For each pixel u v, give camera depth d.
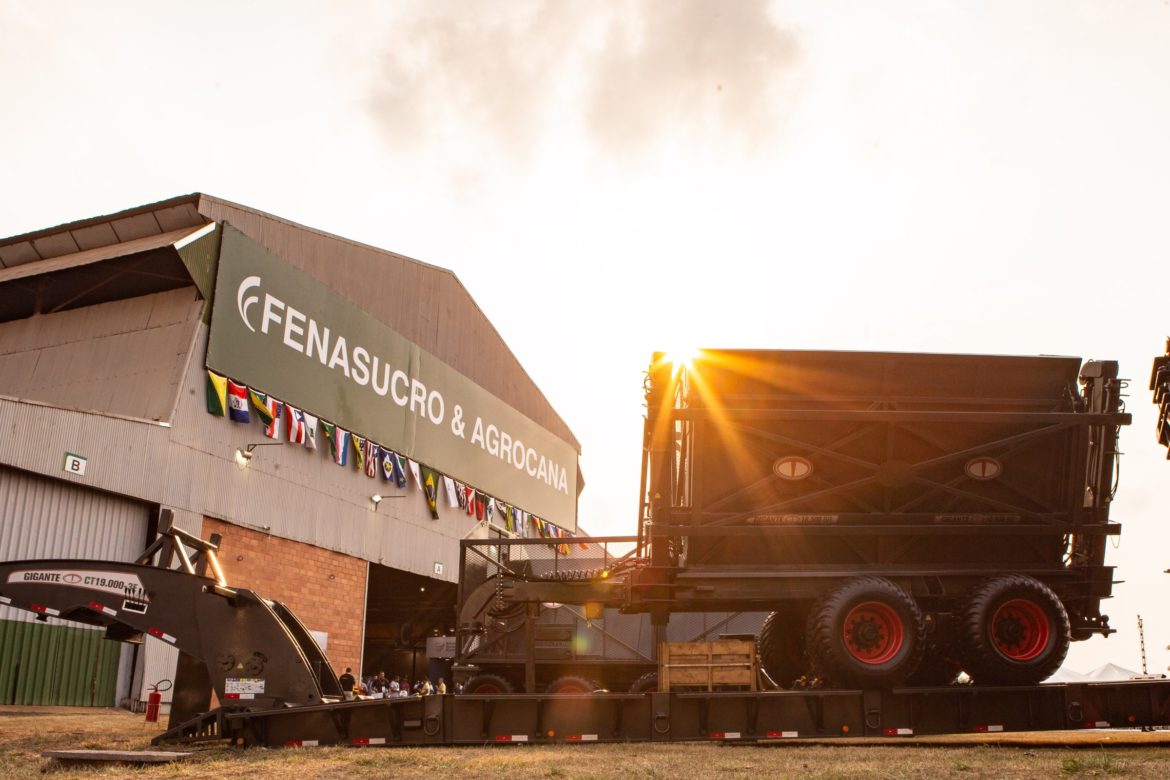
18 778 8.30
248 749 10.87
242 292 31.66
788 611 14.45
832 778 7.74
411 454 41.84
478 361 49.78
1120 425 12.80
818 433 13.06
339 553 35.75
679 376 13.41
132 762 9.44
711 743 11.68
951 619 13.07
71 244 32.81
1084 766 8.33
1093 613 13.36
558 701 11.61
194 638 11.66
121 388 29.47
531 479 54.62
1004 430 13.03
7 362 32.59
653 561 13.31
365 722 11.44
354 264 39.12
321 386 35.72
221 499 29.70
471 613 20.41
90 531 25.20
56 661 24.53
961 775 7.91
